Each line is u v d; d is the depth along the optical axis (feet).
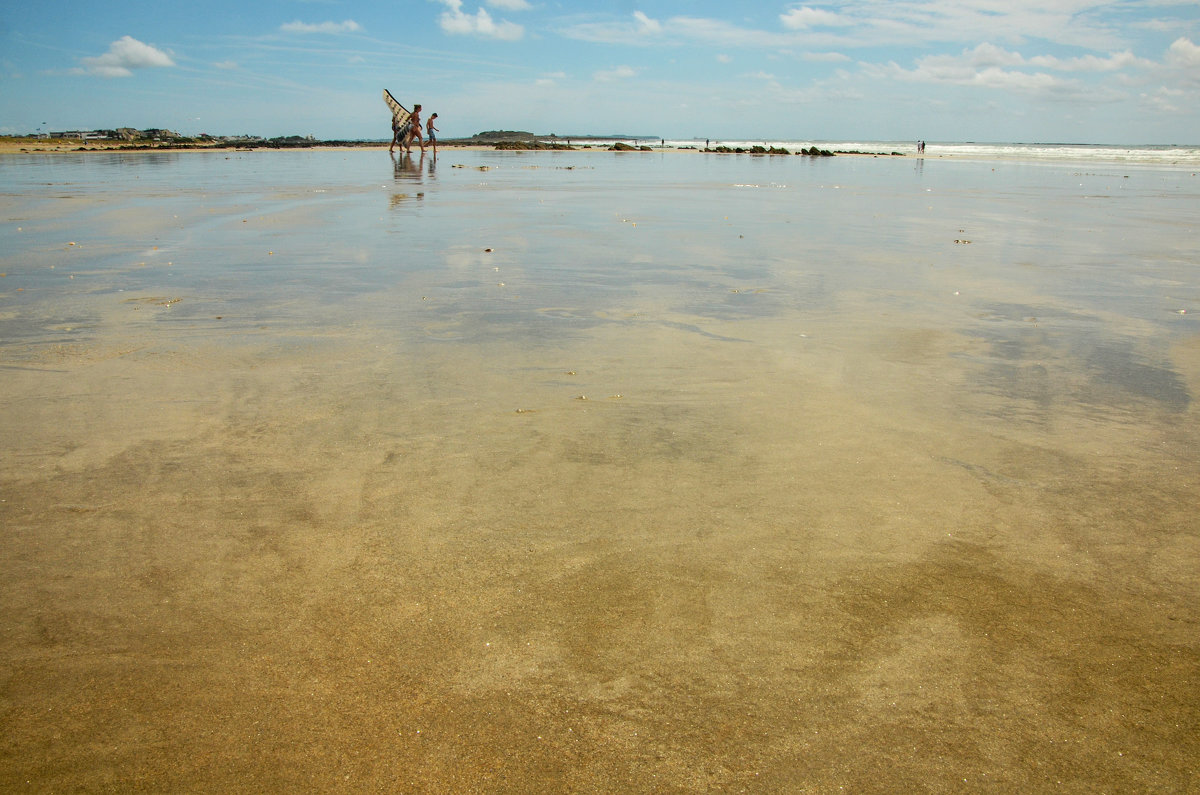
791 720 6.22
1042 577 8.13
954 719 6.27
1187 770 5.82
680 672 6.72
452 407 12.51
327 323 17.62
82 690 6.47
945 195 57.06
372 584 7.86
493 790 5.58
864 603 7.66
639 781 5.66
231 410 12.32
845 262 26.23
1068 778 5.74
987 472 10.39
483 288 21.56
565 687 6.54
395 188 60.49
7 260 25.68
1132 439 11.48
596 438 11.34
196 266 24.73
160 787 5.58
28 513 9.12
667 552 8.46
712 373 14.29
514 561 8.27
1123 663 6.91
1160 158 153.17
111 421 11.82
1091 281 23.26
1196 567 8.32
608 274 23.73
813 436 11.47
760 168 105.29
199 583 7.86
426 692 6.47
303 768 5.74
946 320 18.34
